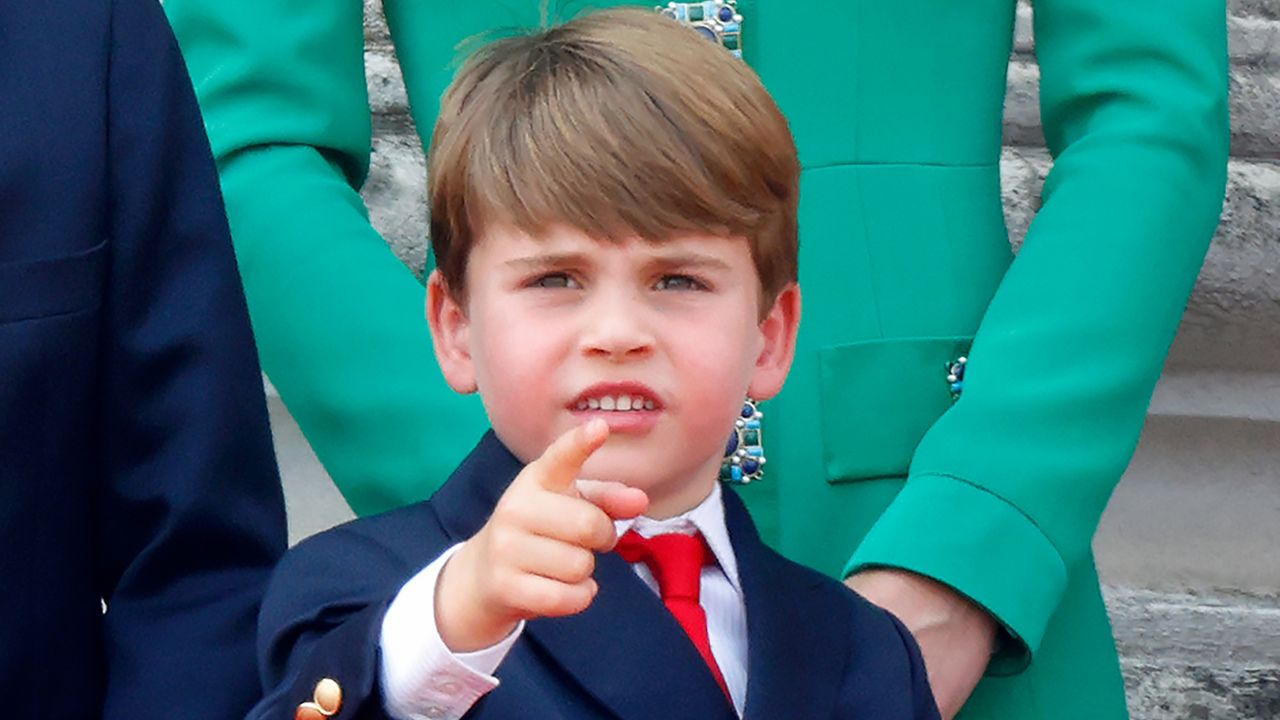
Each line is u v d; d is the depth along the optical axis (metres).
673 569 6.65
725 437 6.67
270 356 8.57
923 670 7.02
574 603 5.57
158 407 7.36
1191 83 8.96
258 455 7.50
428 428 8.23
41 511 7.12
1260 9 15.23
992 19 8.95
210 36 9.12
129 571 7.35
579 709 6.40
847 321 8.51
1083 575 8.74
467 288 6.80
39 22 7.29
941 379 8.52
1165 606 13.41
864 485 8.42
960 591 7.84
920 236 8.65
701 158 6.51
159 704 7.10
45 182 7.11
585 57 6.70
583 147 6.45
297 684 6.04
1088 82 9.06
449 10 8.86
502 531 5.60
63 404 7.12
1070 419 8.21
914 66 8.77
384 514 6.99
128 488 7.39
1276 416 14.00
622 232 6.44
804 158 8.65
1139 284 8.48
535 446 6.57
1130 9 9.08
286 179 8.76
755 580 6.79
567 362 6.47
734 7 8.64
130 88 7.40
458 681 5.87
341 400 8.36
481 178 6.57
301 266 8.55
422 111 8.86
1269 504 13.87
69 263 7.11
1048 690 8.53
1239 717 13.23
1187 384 14.10
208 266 7.48
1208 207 8.88
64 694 7.27
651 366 6.46
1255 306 14.07
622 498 5.74
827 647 6.79
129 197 7.33
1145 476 13.89
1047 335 8.35
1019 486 8.07
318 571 6.68
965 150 8.81
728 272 6.62
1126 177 8.67
